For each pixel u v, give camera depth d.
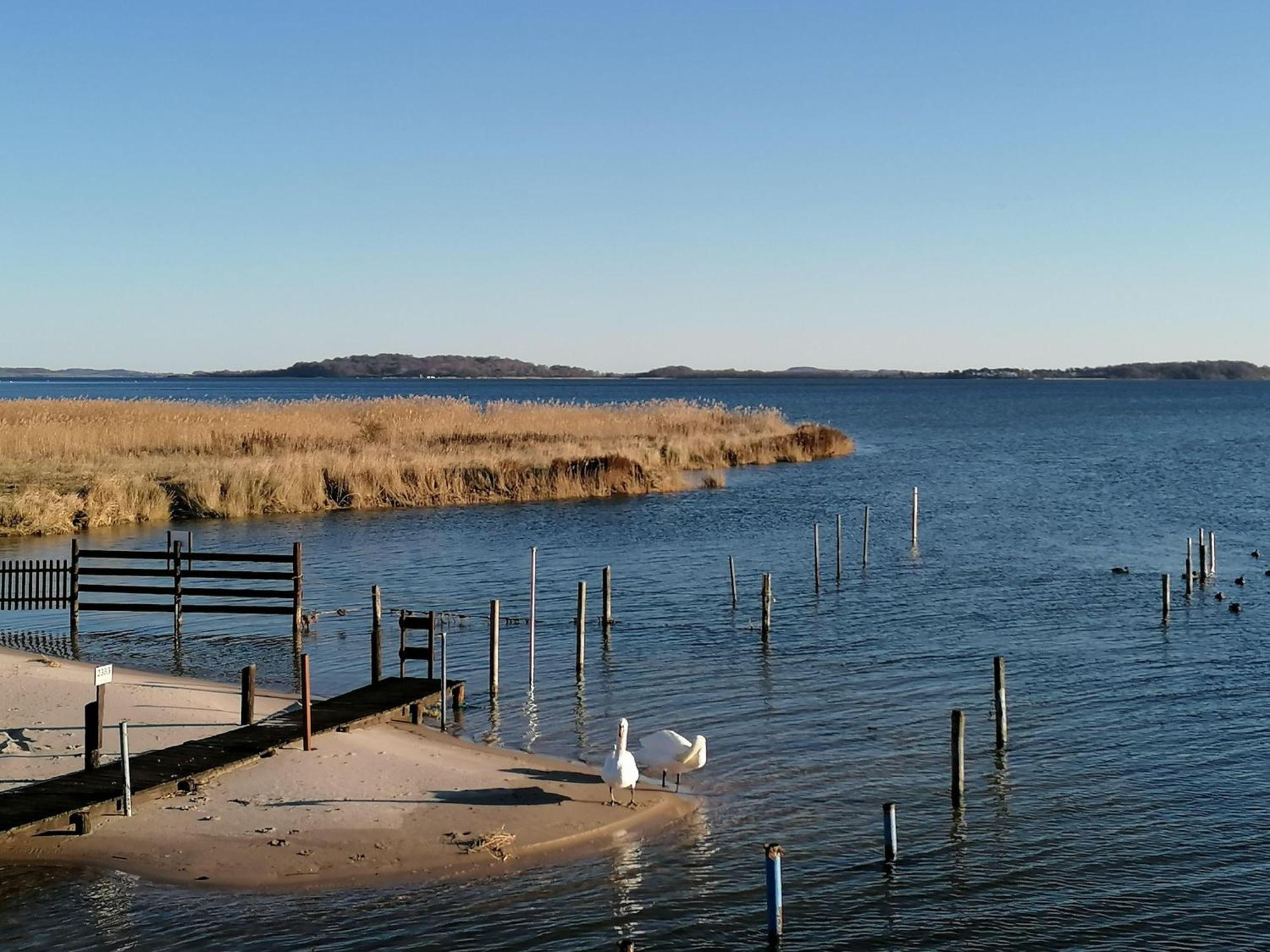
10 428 63.38
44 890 15.84
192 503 52.19
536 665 28.58
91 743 19.44
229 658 29.11
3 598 33.03
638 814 18.64
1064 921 15.45
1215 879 16.61
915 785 20.23
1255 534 50.44
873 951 14.67
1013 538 49.50
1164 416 177.62
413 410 85.75
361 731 22.36
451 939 14.77
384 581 39.22
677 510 56.75
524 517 53.81
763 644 30.64
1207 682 26.88
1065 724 23.69
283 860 16.67
